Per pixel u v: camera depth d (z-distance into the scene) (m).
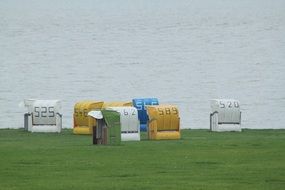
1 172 68.25
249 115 162.62
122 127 91.19
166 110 92.56
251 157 76.06
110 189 61.38
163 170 69.12
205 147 83.44
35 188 61.66
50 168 70.12
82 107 100.06
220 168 70.06
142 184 63.12
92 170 69.12
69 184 63.12
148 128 92.88
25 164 72.19
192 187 62.06
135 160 74.31
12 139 93.19
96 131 86.62
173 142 88.56
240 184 63.19
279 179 65.12
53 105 103.19
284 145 84.69
